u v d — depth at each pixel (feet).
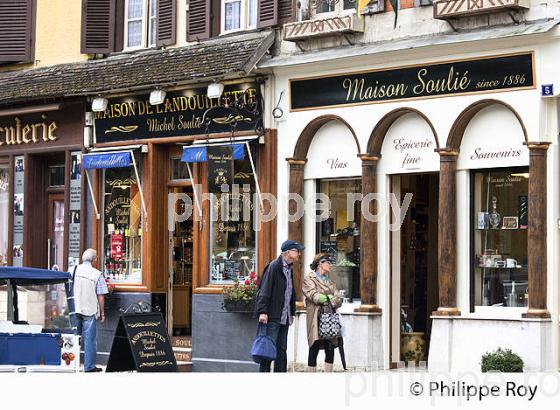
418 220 69.00
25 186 84.48
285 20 69.51
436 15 60.23
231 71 68.28
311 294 59.06
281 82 68.95
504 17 59.06
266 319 55.52
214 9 74.33
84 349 68.64
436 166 62.54
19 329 54.54
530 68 58.13
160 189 76.18
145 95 75.87
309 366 59.31
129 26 80.43
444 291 61.26
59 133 81.97
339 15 67.00
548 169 58.34
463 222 61.31
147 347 55.01
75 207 81.05
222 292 70.69
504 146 59.77
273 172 69.41
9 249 85.46
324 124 67.72
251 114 70.08
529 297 58.23
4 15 85.76
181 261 77.00
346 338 65.67
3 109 84.23
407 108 63.05
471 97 60.39
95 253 69.46
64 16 83.56
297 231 68.39
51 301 55.93
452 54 61.00
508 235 60.08
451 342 60.75
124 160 76.18
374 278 65.10
